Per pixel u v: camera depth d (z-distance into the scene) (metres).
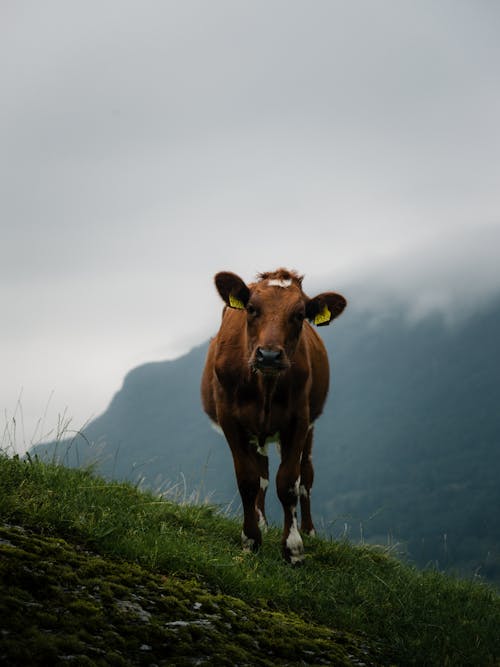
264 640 5.45
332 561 8.77
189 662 4.76
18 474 7.49
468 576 9.38
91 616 4.90
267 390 8.44
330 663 5.47
